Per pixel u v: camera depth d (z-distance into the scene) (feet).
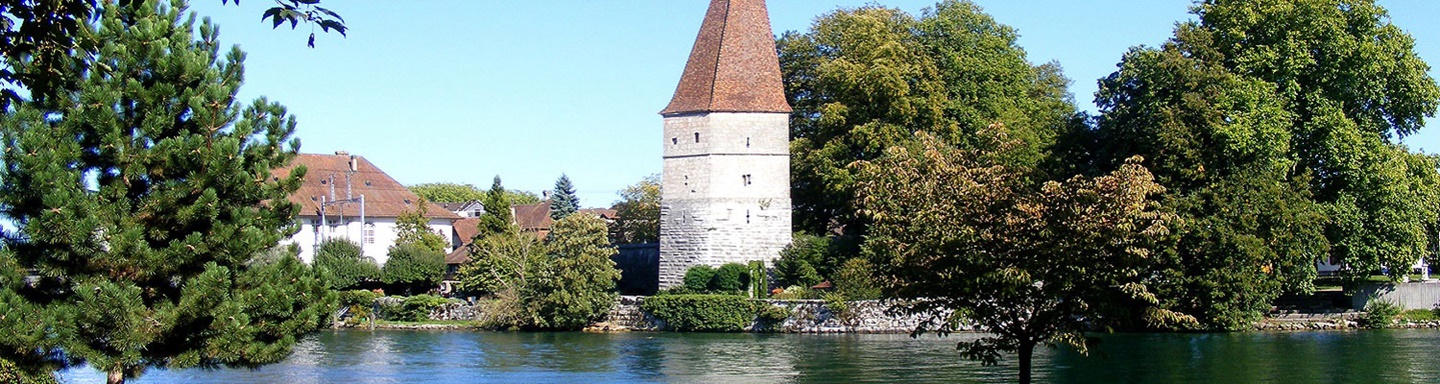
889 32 289.94
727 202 273.95
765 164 275.39
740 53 278.05
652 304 255.50
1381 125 232.73
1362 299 240.32
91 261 100.99
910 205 107.65
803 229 303.48
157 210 101.24
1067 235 102.27
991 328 109.29
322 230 310.45
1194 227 202.18
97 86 99.45
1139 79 223.92
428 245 333.01
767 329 246.06
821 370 170.50
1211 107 211.61
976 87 292.40
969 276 104.47
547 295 255.70
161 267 101.60
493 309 259.39
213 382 162.40
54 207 96.22
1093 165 226.17
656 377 169.17
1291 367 163.22
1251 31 227.61
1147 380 150.41
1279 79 223.30
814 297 252.62
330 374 173.06
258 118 108.37
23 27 55.83
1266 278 211.82
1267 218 208.74
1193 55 221.87
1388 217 224.74
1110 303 105.70
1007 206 104.42
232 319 101.60
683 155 277.64
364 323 270.46
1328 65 223.51
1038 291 105.40
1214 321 215.72
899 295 108.68
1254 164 214.07
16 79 59.36
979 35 301.02
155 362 103.55
